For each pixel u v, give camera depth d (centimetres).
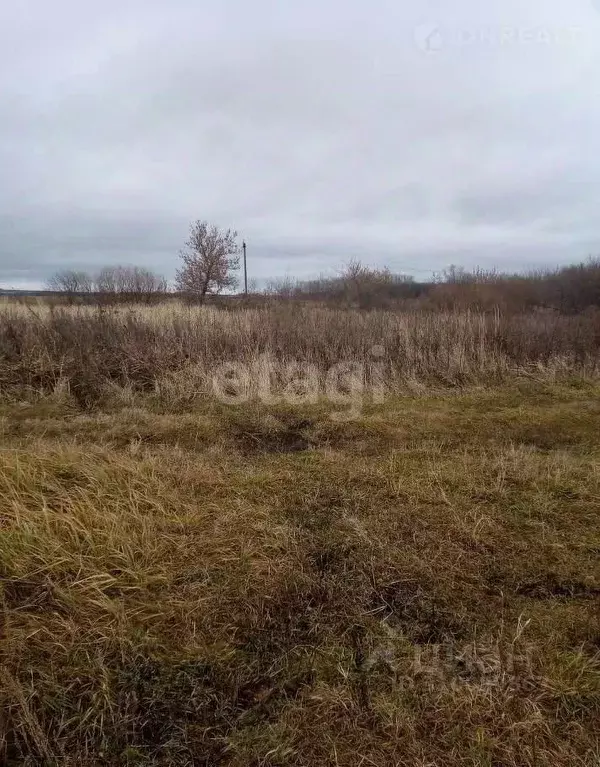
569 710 179
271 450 466
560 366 808
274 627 221
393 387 720
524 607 233
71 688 187
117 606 223
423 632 218
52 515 275
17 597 228
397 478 371
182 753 167
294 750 166
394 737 169
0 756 162
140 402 616
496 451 448
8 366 653
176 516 301
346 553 274
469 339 845
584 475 378
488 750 164
